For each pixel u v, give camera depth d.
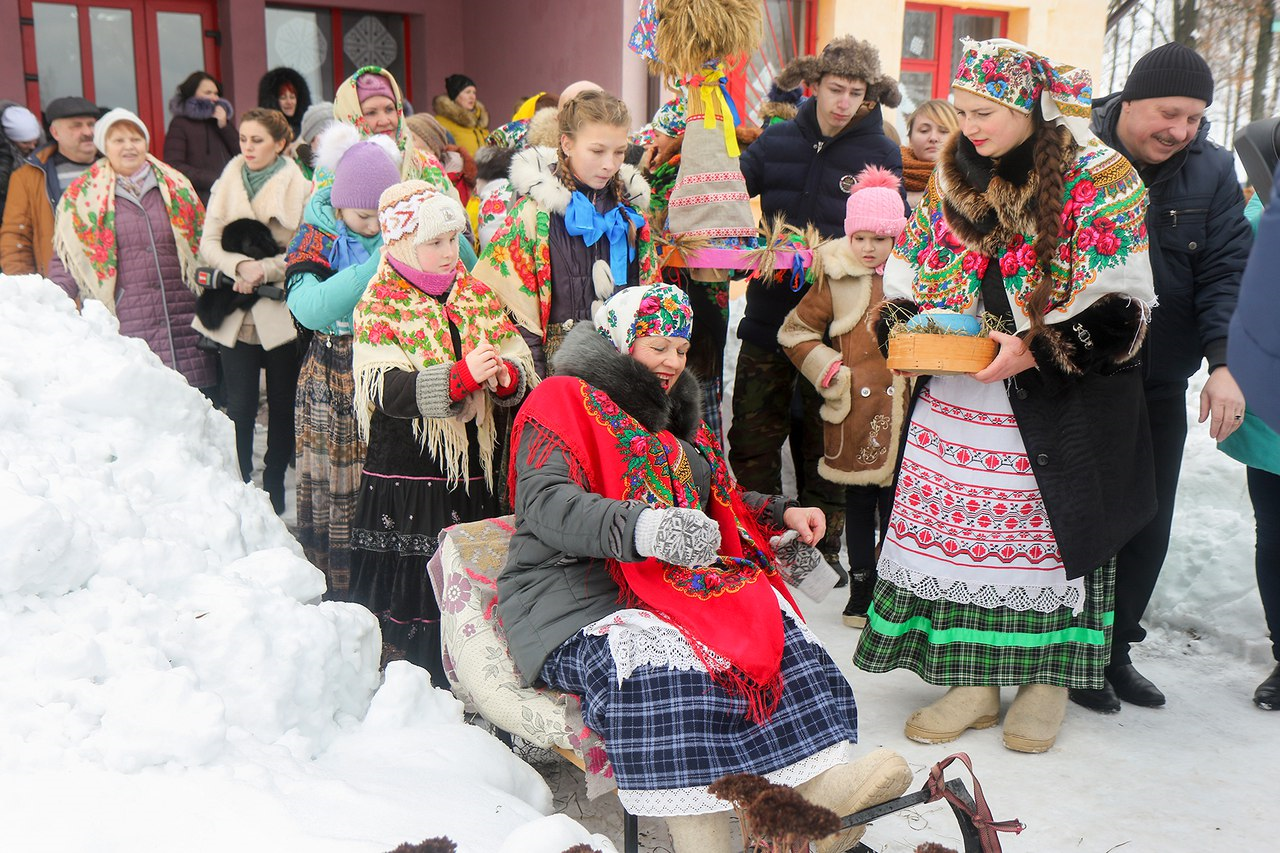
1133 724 3.21
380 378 2.84
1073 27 8.00
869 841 2.54
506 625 2.42
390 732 2.36
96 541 2.17
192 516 2.50
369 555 2.99
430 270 2.90
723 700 2.17
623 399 2.42
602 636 2.27
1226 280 3.10
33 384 2.49
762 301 4.26
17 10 8.05
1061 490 2.82
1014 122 2.71
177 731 1.92
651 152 4.03
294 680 2.23
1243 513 4.05
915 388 3.06
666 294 2.49
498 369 2.78
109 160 4.65
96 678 1.98
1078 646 2.98
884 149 4.36
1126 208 2.68
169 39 8.68
